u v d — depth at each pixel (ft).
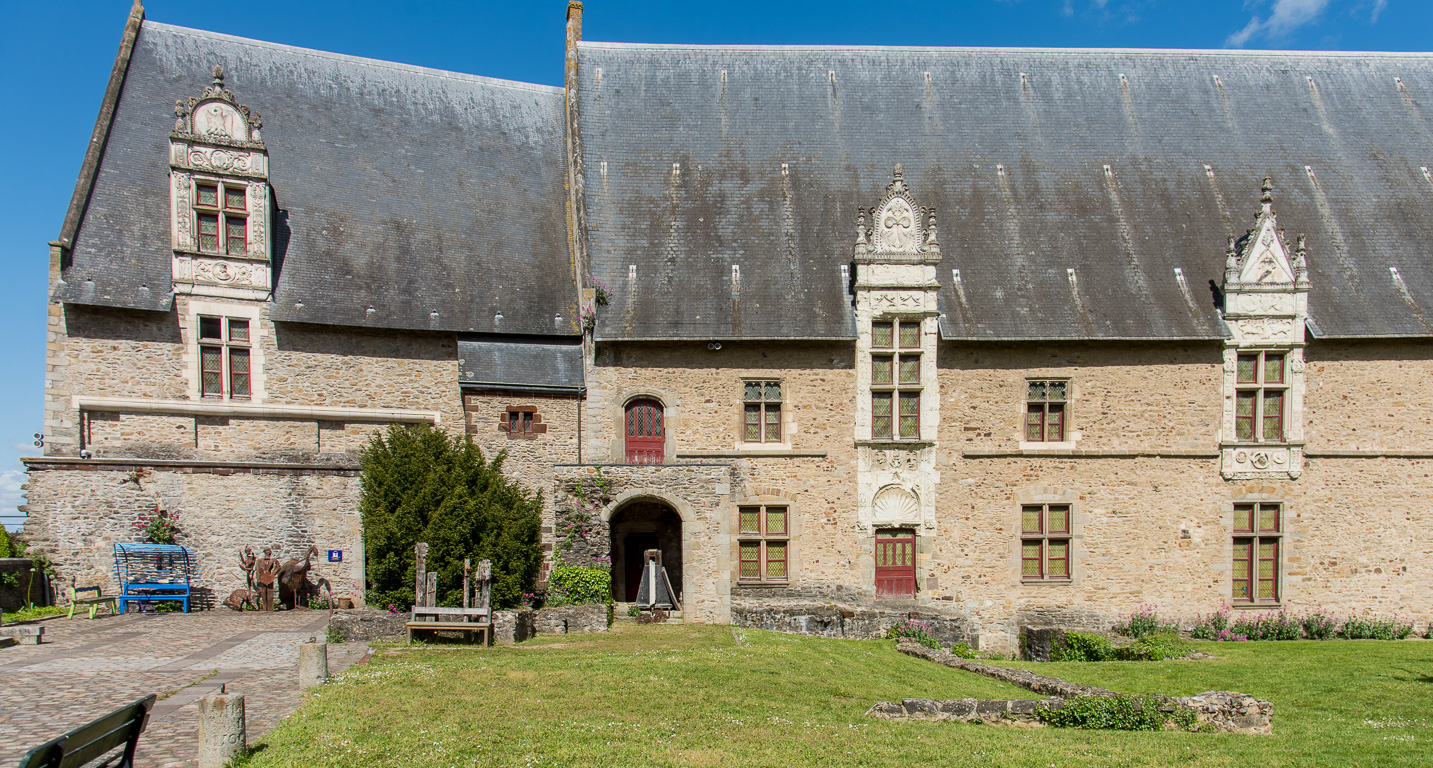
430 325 66.13
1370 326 67.77
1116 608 67.10
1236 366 68.59
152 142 65.31
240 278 62.64
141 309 59.47
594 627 54.03
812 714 34.81
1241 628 66.64
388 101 77.20
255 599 59.16
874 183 74.74
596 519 59.52
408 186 72.95
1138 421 67.97
